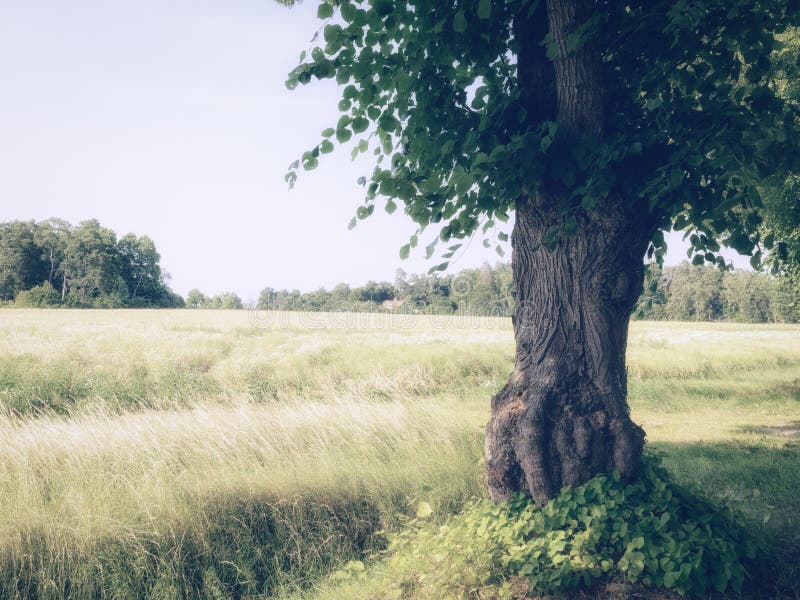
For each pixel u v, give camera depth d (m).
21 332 30.50
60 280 99.25
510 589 3.55
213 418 7.77
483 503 4.55
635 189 3.85
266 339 28.53
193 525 5.19
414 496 5.76
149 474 5.96
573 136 3.80
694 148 3.42
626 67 3.98
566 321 4.14
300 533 5.42
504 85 4.41
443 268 4.14
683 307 94.75
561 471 4.02
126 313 63.38
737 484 6.28
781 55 7.30
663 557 3.38
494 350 21.53
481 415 10.69
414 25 3.68
